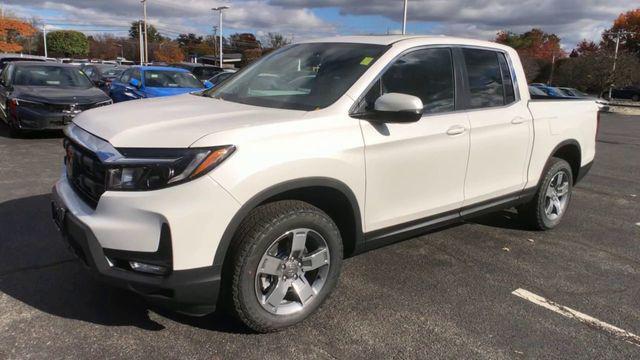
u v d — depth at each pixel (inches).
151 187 108.4
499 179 178.9
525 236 209.8
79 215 115.9
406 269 171.0
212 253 112.3
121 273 111.7
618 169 384.8
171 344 121.0
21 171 278.7
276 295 124.8
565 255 191.5
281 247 125.6
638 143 569.3
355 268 170.1
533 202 205.2
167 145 110.0
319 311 139.9
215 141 110.7
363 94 137.6
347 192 132.0
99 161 114.0
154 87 471.2
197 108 136.9
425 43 157.8
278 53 174.2
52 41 3619.6
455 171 160.4
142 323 129.2
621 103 1592.0
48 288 144.7
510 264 179.9
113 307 136.1
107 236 109.8
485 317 141.6
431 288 157.5
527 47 3063.5
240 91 158.7
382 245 149.2
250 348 121.0
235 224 113.8
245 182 112.7
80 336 122.3
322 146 125.3
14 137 389.1
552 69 1947.6
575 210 256.7
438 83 158.2
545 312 146.3
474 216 174.2
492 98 176.2
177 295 111.6
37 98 376.5
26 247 172.4
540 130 192.1
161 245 109.0
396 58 147.9
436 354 123.0
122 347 118.8
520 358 123.1
